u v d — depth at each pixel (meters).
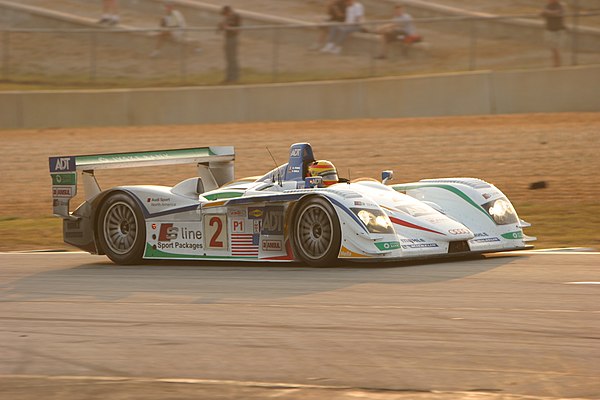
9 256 32.94
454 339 16.77
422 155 55.22
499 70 69.50
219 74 77.00
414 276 24.30
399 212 27.55
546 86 64.94
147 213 29.33
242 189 29.38
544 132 58.38
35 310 21.19
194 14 91.00
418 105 67.00
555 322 17.91
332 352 16.09
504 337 16.80
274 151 58.66
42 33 85.19
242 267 27.78
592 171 48.31
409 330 17.62
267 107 69.94
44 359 16.30
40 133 69.62
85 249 30.83
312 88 69.12
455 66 71.31
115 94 71.94
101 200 30.20
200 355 16.16
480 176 49.47
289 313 19.70
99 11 97.94
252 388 13.75
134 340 17.52
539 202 42.66
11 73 82.44
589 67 64.31
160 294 22.92
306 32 76.00
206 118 70.69
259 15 89.31
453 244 26.69
